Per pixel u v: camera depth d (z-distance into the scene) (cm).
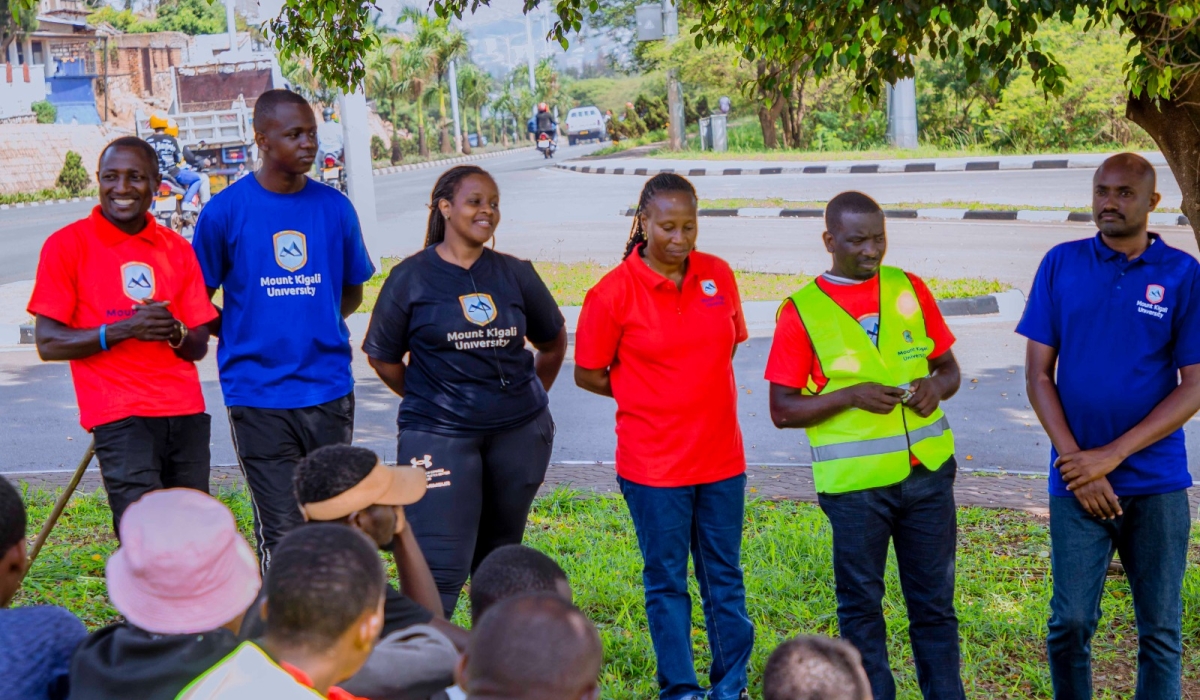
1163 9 454
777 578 578
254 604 278
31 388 1062
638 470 436
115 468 478
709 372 430
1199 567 578
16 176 4234
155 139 1914
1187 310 383
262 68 2594
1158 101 473
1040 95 2802
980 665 491
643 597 558
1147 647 395
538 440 452
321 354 505
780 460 834
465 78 7619
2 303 1483
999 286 1337
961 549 627
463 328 433
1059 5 464
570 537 647
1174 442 391
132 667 250
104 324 471
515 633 221
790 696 240
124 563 253
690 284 431
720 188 2492
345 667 237
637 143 4428
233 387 498
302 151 489
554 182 2931
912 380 407
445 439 434
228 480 770
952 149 2941
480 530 465
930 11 454
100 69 6234
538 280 460
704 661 497
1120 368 387
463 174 437
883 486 402
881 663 407
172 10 7769
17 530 284
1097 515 386
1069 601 396
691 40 3319
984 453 824
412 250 1766
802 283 1399
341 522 317
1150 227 1711
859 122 3350
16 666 264
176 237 497
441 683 284
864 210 404
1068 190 2091
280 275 495
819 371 411
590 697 227
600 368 441
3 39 5494
